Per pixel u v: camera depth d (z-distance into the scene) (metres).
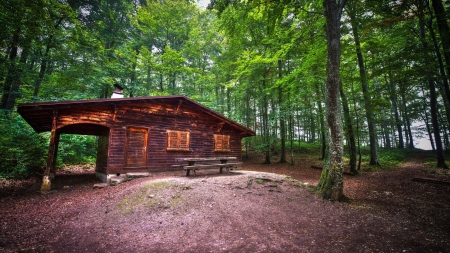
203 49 24.08
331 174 6.86
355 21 12.04
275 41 14.34
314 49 10.54
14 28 9.01
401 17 8.84
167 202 5.17
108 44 21.53
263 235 3.98
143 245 3.54
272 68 18.06
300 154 22.11
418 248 3.64
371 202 6.79
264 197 6.27
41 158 10.10
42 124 9.46
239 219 4.66
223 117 12.16
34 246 3.47
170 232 3.99
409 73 9.12
